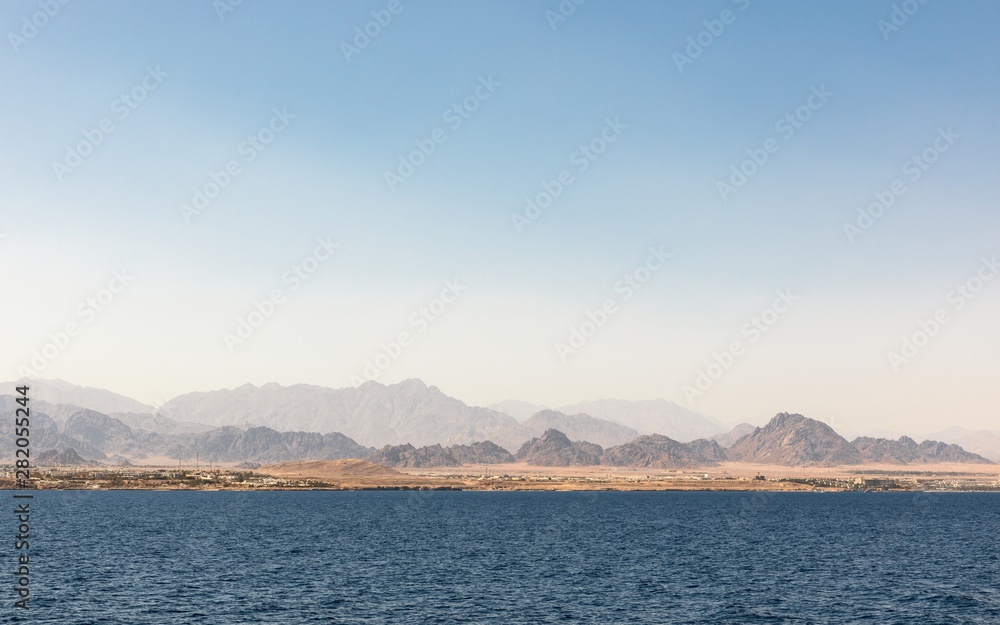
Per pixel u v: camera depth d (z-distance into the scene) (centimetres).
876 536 16862
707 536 16612
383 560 11700
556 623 7469
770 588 9456
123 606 7944
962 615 8006
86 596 8438
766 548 14025
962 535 17262
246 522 19888
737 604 8444
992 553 13425
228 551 12675
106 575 9875
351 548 13362
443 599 8488
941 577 10444
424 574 10244
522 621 7519
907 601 8688
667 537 16262
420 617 7612
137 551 12506
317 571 10412
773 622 7631
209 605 8038
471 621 7475
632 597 8762
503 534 16675
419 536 15950
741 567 11281
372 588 9112
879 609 8256
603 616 7788
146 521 19812
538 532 17312
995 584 9881
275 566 10875
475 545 14100
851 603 8550
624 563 11625
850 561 12125
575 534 16862
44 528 16988
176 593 8669
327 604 8144
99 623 7206
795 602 8581
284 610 7831
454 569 10750
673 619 7712
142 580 9519
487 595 8750
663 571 10788
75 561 11169
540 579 9944
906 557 12731
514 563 11488
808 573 10738
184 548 13050
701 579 10100
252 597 8475
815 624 7569
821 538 16275
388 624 7312
